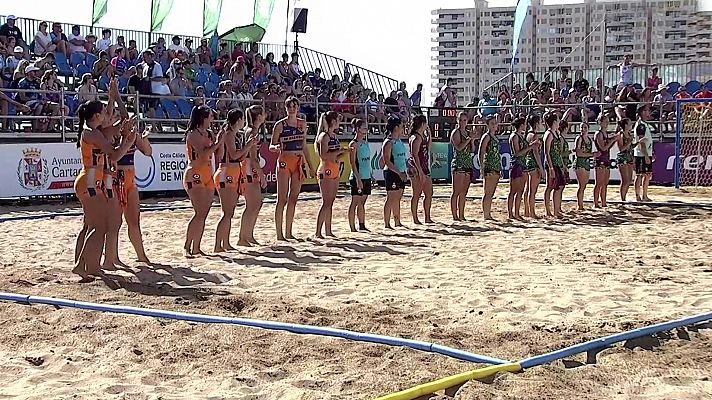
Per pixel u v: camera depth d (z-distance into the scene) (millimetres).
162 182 17516
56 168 15969
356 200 11039
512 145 12367
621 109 18797
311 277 7500
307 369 4621
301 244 9758
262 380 4438
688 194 16844
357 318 5758
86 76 16219
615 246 9445
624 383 4312
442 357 4793
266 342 5156
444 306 6160
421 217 13016
